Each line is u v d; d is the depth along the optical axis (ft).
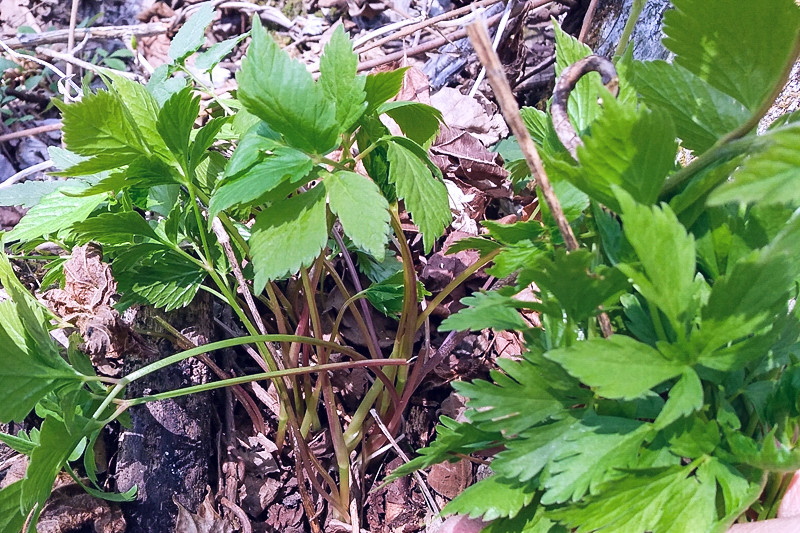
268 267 0.73
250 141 0.77
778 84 0.54
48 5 2.03
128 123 0.79
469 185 1.32
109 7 2.04
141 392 0.96
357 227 0.72
